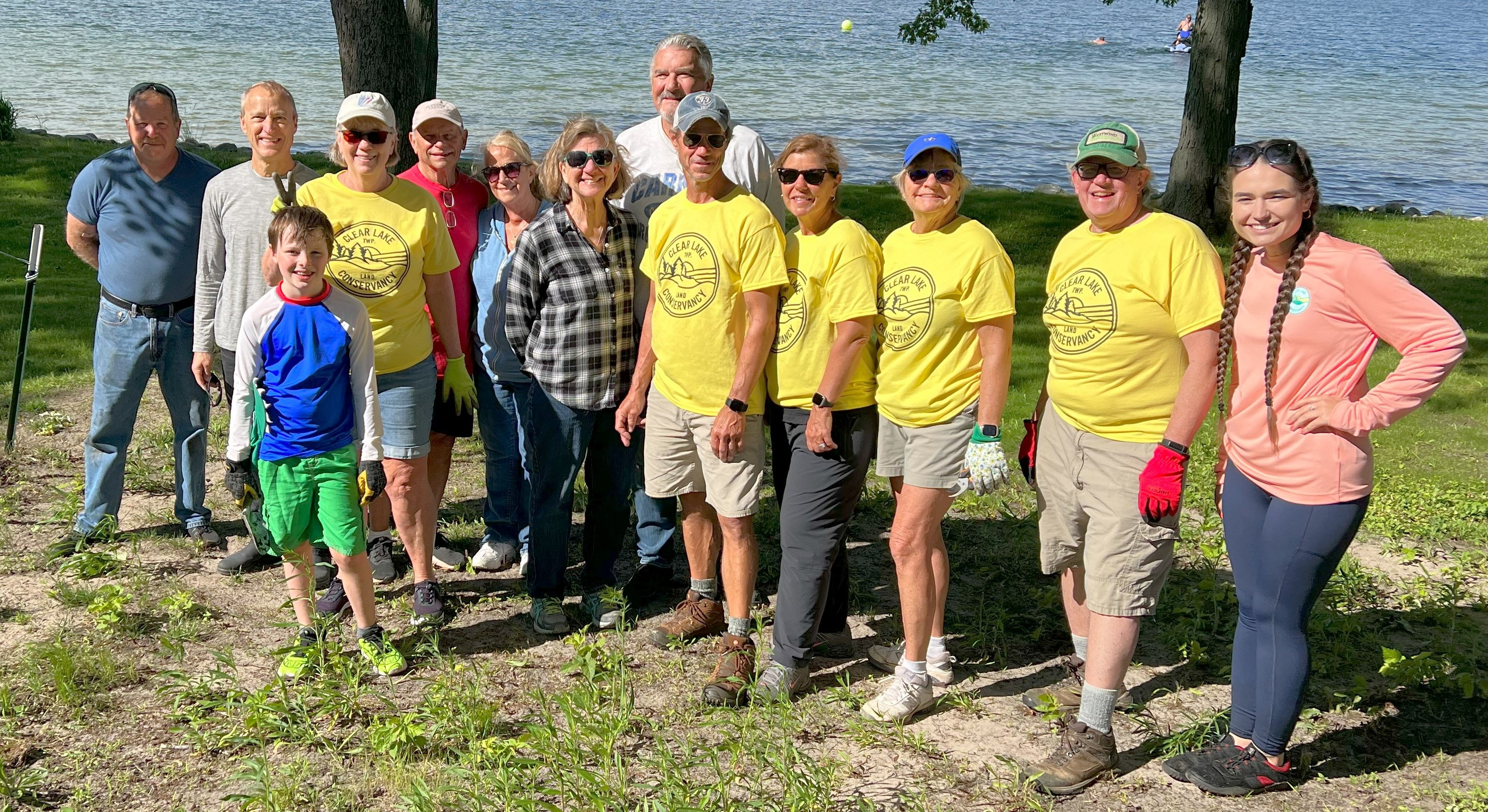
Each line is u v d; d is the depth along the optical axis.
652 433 4.76
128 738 4.25
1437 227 17.72
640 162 5.42
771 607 5.44
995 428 4.15
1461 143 33.50
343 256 4.86
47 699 4.46
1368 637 5.19
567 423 4.95
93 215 5.64
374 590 5.28
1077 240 4.09
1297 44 71.50
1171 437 3.82
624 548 6.24
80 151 18.45
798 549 4.45
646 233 5.10
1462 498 7.07
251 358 4.55
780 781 4.02
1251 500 3.94
